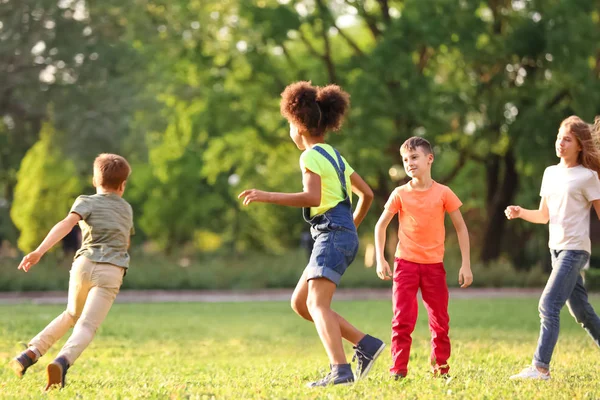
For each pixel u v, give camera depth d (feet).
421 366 36.88
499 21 145.28
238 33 143.84
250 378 32.04
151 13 141.18
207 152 166.09
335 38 161.17
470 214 202.39
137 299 113.60
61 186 126.82
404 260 29.96
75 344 28.30
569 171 30.07
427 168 29.99
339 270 26.66
